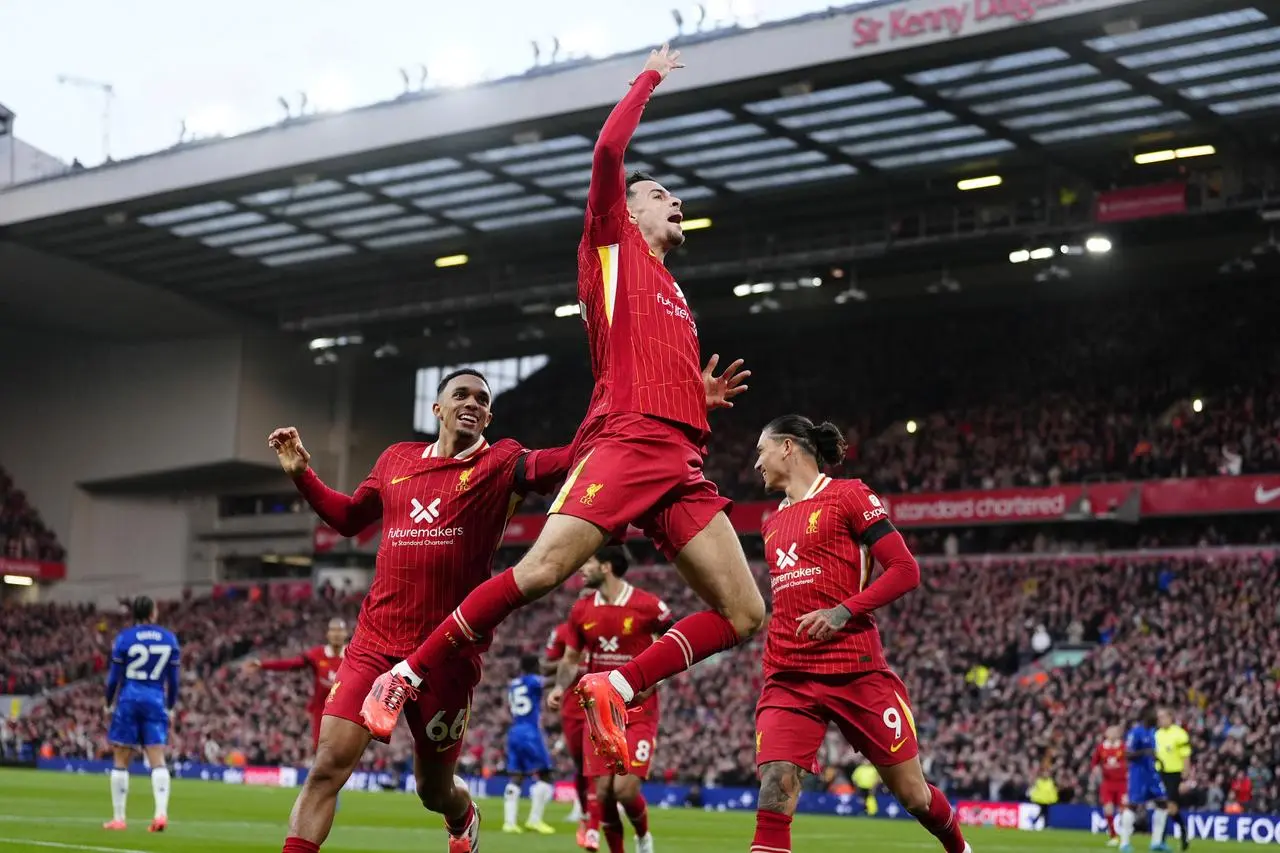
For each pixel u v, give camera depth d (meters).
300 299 65.00
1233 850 26.41
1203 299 57.28
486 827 24.72
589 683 7.58
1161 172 47.25
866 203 51.75
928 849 21.58
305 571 72.31
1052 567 50.69
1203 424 53.03
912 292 56.78
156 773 19.28
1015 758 40.78
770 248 53.81
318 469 69.38
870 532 10.34
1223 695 40.56
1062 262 53.66
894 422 61.00
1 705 63.16
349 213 54.72
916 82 41.78
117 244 57.81
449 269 61.19
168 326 68.06
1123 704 41.25
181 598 70.81
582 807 19.70
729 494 61.38
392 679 7.63
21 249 58.12
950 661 47.69
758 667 48.16
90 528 72.00
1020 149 46.34
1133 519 50.94
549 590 7.62
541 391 71.94
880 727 10.27
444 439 9.54
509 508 9.43
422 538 9.29
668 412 7.77
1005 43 38.50
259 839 18.12
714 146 47.28
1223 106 42.38
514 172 50.25
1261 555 47.53
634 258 7.95
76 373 71.44
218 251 58.91
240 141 50.44
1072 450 54.94
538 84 45.19
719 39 42.25
